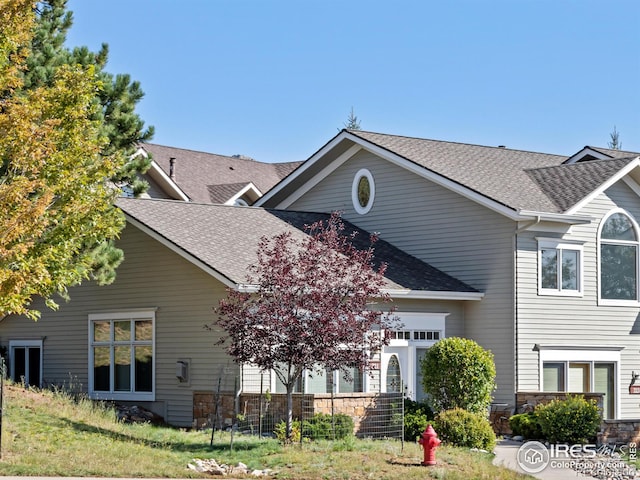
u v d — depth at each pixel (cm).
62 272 2422
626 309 3291
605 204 3262
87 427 2317
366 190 3509
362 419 2544
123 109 2823
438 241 3278
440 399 2706
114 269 2892
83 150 2359
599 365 3238
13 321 3450
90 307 3212
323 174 3656
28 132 2200
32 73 2527
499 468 2120
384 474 1944
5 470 1770
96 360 3189
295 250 3106
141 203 3144
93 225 2420
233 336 2253
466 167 3381
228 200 4809
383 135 3553
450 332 3161
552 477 2116
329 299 2212
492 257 3127
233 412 2711
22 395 2556
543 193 3247
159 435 2398
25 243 2152
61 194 2344
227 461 2039
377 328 2961
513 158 3691
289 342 2194
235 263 2844
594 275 3225
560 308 3142
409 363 3056
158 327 3006
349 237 3388
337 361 2214
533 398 2889
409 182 3372
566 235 3170
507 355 3061
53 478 1739
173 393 2942
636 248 3331
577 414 2573
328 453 2130
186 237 2959
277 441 2273
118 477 1814
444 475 1961
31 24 2338
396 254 3338
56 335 3309
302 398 2495
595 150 3669
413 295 3019
